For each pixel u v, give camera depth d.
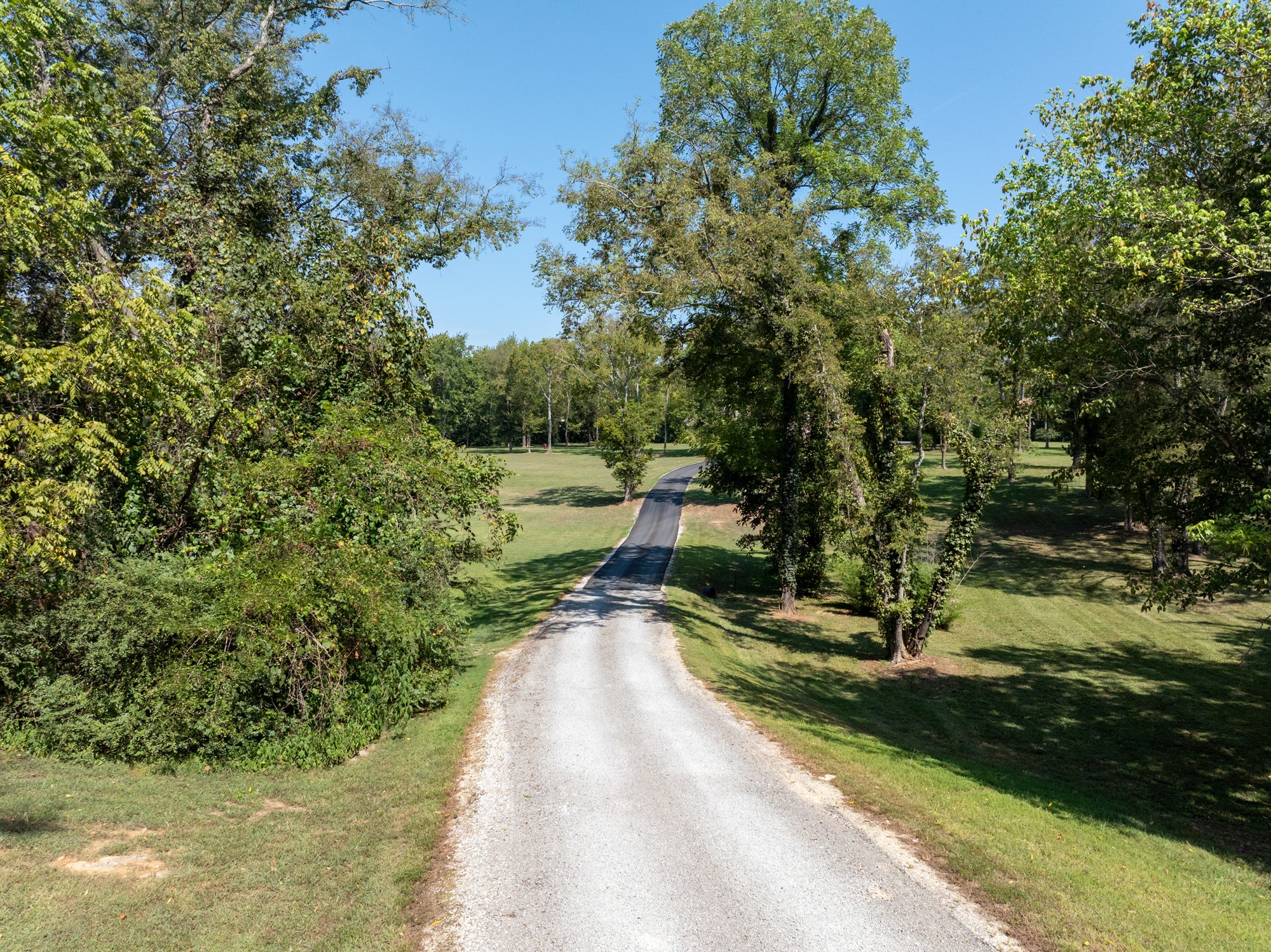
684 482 68.06
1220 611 27.05
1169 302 13.55
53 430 9.66
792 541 27.73
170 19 19.31
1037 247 14.00
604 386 69.44
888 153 24.25
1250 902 7.85
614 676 16.55
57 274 13.10
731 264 20.64
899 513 21.58
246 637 10.83
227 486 12.96
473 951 6.38
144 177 16.41
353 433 14.09
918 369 24.55
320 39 21.11
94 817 8.25
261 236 19.69
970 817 9.59
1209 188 13.12
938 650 23.55
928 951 6.41
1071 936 6.61
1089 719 17.67
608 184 20.14
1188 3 12.25
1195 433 14.98
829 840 8.67
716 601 29.09
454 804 9.74
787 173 22.36
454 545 15.70
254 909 6.74
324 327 15.82
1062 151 13.80
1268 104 12.24
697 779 10.64
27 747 10.06
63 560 9.77
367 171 21.69
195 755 10.70
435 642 14.46
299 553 12.27
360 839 8.48
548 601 26.70
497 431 110.81
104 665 10.19
